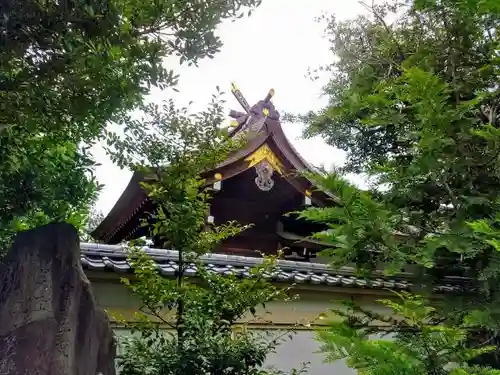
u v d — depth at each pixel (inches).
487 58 175.0
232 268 216.7
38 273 111.3
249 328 194.9
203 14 110.8
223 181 347.9
